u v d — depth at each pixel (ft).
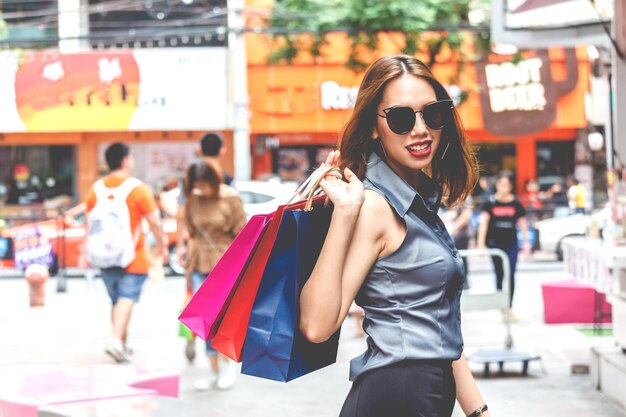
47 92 101.81
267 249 11.69
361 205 11.70
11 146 107.24
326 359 12.16
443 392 12.08
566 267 39.40
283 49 97.81
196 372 38.22
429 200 13.09
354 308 45.60
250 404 32.30
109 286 39.65
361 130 12.61
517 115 104.17
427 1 87.51
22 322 54.03
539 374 37.04
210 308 11.86
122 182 39.04
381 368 11.91
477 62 103.14
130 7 98.32
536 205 102.12
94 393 18.72
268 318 11.71
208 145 35.60
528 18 40.93
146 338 47.24
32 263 76.54
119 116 101.96
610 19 39.32
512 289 51.24
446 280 12.04
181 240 39.06
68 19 110.93
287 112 105.19
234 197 35.37
